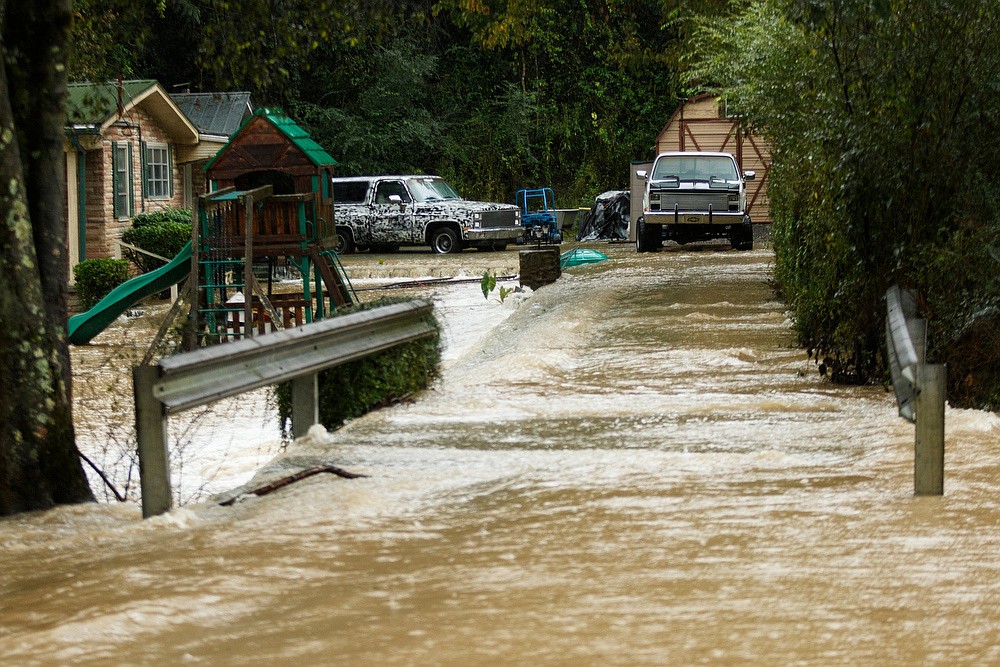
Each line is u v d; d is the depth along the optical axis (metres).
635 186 60.94
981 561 7.65
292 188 34.44
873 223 16.34
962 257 15.20
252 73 22.14
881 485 10.09
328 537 8.95
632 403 15.66
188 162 46.75
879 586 7.10
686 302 28.95
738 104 26.11
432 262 49.78
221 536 9.16
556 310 28.12
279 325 28.69
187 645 6.43
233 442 17.61
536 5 32.59
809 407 15.04
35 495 11.68
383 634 6.44
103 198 39.66
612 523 8.95
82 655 6.30
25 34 12.59
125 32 21.20
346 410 15.14
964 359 15.12
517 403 15.93
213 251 28.86
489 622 6.57
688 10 33.19
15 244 11.88
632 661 5.86
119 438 17.72
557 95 77.56
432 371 17.72
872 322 16.73
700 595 6.98
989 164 15.86
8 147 11.91
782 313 26.11
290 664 6.00
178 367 10.27
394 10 23.22
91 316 28.73
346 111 72.25
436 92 77.25
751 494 9.85
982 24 15.38
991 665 5.75
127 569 8.16
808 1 16.12
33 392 11.82
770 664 5.79
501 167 75.12
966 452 11.45
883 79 15.78
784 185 24.69
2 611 7.38
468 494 10.31
